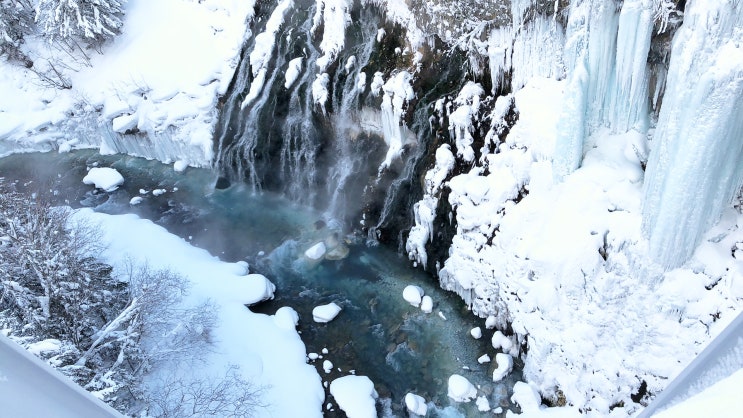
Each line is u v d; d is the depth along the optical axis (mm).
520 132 12914
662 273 10172
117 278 13359
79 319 11125
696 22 8492
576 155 11477
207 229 17250
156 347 11688
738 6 7934
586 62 10633
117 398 10531
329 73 16641
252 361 12500
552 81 12641
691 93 8688
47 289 10609
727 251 9852
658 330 10172
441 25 14172
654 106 11172
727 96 8242
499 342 12547
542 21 12141
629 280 10594
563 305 11312
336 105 16500
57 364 9828
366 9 16281
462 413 11688
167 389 11227
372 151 16141
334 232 16234
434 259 14320
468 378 12227
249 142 18297
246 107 18469
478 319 13336
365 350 13156
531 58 12758
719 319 9719
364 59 16062
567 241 11383
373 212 15664
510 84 13492
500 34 13242
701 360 1239
